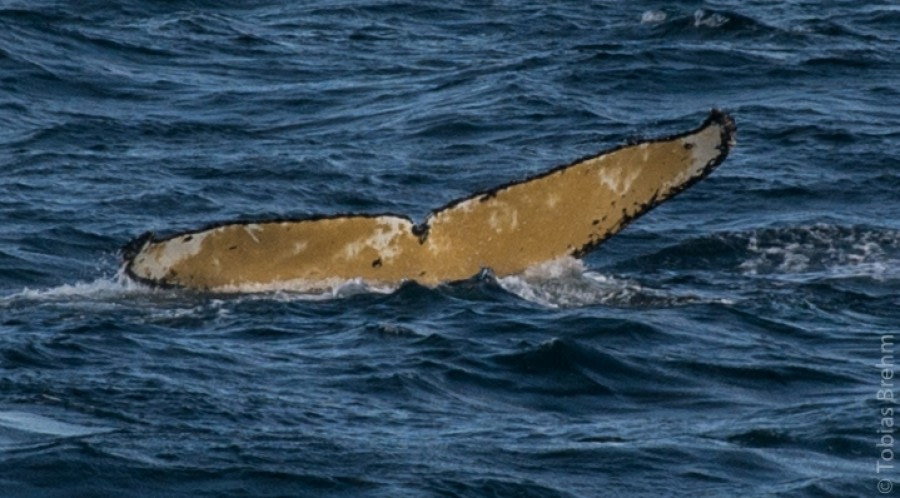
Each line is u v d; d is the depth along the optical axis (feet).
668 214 198.80
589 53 276.82
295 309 153.89
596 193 159.43
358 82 269.44
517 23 311.06
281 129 244.22
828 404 135.03
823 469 121.60
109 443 120.57
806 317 157.79
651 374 141.90
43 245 185.88
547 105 250.98
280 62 283.18
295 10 322.55
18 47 275.80
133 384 135.03
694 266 179.01
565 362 142.20
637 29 299.79
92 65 273.95
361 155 228.84
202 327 150.20
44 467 116.47
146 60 281.54
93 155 227.40
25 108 250.37
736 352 147.23
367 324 150.00
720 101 256.11
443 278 158.81
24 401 129.90
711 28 294.05
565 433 127.85
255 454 120.57
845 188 211.41
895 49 284.82
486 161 227.81
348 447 122.83
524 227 159.53
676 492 117.91
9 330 148.66
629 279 168.86
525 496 116.47
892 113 248.32
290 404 132.26
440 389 137.39
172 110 253.03
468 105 251.60
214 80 271.08
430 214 158.81
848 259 180.14
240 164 222.28
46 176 215.92
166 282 157.58
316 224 156.97
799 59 274.77
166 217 200.64
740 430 128.36
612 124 244.22
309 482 117.08
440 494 115.96
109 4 312.71
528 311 154.40
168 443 121.90
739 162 220.84
